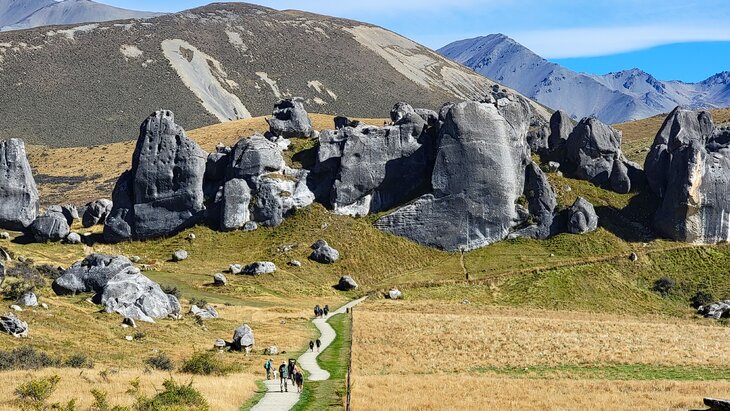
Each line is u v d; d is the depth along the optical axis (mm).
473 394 51844
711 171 129250
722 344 79625
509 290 116250
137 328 74750
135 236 136500
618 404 48031
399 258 127500
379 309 103938
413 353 73000
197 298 102562
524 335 82875
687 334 86500
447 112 136625
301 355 71812
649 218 133375
